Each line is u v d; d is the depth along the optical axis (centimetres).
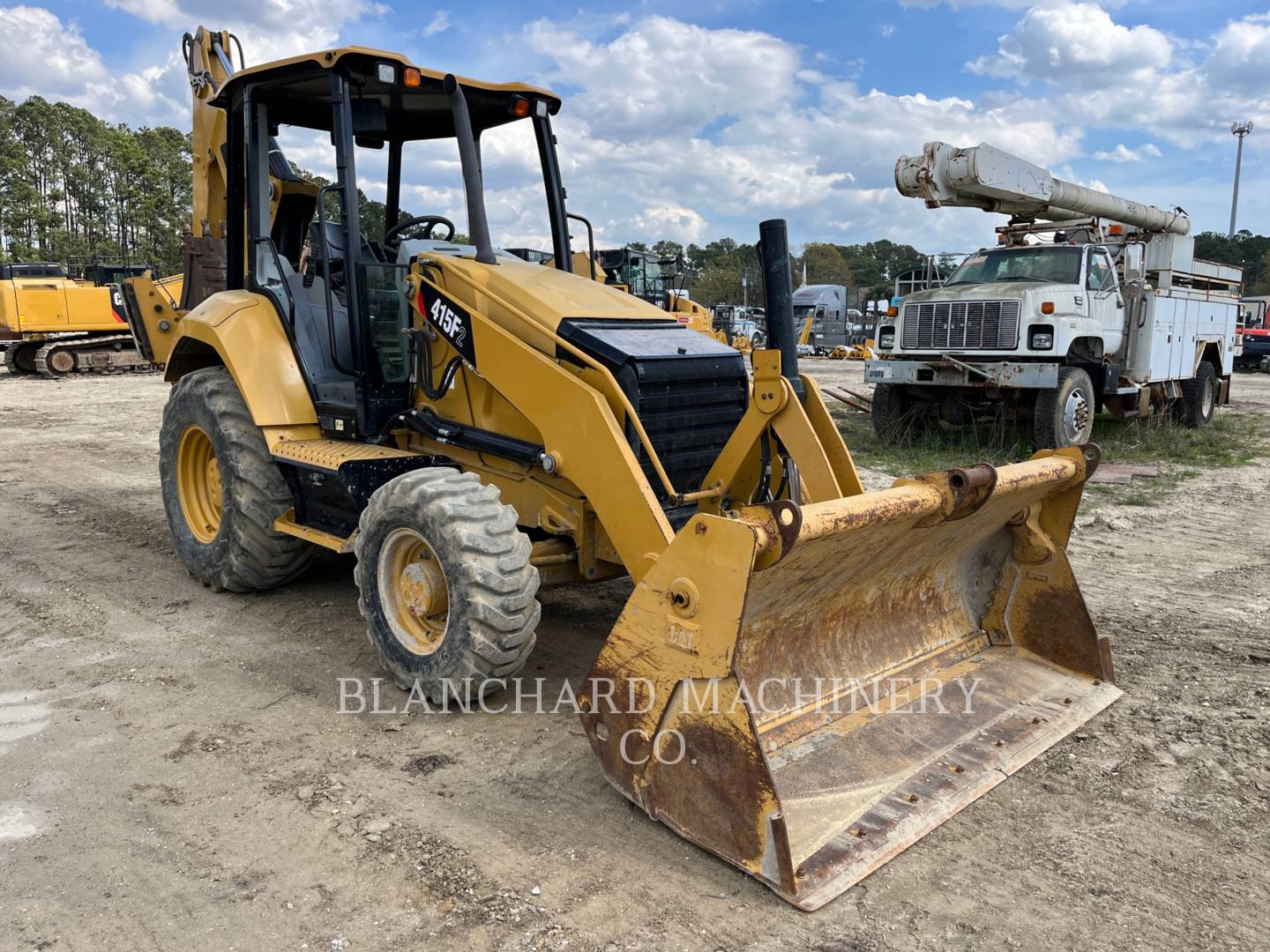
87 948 260
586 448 395
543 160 557
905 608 425
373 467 453
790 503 286
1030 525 437
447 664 396
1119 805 340
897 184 1126
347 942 263
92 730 393
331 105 554
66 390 1880
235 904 280
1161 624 532
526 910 278
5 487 892
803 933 269
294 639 499
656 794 317
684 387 436
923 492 348
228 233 580
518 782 353
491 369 435
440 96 518
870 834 308
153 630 511
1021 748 370
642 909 279
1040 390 1041
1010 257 1148
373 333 484
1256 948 264
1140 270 1173
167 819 325
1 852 305
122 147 7875
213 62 722
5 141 7288
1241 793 348
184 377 586
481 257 482
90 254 7019
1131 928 273
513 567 390
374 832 317
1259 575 632
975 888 292
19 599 561
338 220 568
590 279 519
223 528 546
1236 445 1212
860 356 2977
